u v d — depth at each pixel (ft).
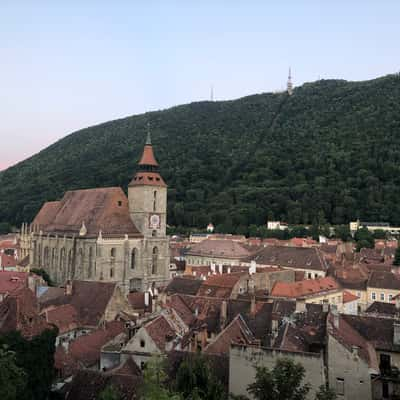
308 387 145.79
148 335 210.18
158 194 502.79
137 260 485.56
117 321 268.62
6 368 140.15
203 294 336.08
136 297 336.70
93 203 515.09
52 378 183.73
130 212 504.02
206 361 168.76
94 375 174.50
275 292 370.94
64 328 273.75
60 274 510.99
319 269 513.86
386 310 282.36
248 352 164.55
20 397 156.87
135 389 163.73
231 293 328.49
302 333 191.52
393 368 188.44
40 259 552.00
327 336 177.37
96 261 455.22
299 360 157.07
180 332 224.53
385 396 184.96
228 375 174.19
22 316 197.06
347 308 415.64
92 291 308.19
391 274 443.73
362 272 476.54
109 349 220.02
